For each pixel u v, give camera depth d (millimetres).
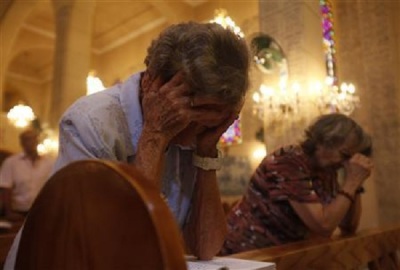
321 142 1544
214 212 892
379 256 1436
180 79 721
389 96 4742
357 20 5230
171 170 878
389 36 4840
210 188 896
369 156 1633
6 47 9047
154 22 11391
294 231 1407
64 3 8039
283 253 946
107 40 12617
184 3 10297
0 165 4684
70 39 7867
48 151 7266
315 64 4723
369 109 4863
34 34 12703
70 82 7766
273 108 4789
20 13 9227
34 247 514
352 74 5125
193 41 704
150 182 431
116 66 12484
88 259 446
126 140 781
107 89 856
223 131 842
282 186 1378
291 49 4656
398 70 4773
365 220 4578
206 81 686
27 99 16109
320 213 1346
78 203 463
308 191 1373
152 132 733
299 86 4547
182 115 718
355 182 1451
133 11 11125
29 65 16000
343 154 1521
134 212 406
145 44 11688
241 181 8258
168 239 387
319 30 4988
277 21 4812
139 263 396
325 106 4707
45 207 504
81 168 464
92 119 735
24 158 3975
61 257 475
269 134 4820
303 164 1424
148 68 780
